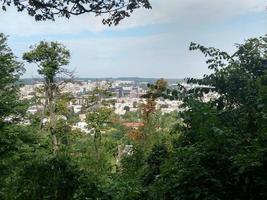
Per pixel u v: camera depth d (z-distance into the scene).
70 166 6.20
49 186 6.02
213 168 5.48
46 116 41.94
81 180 5.98
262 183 5.09
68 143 39.78
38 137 30.97
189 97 6.50
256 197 5.21
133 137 24.62
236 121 6.13
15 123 30.97
